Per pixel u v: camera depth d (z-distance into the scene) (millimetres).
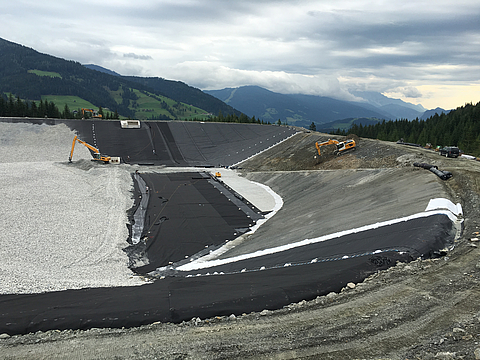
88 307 14195
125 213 38500
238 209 43062
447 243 19297
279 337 11453
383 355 10148
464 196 27906
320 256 20734
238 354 10664
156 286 17625
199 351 10906
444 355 9469
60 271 22656
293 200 44781
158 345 11383
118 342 11680
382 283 14828
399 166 44906
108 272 23719
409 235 20219
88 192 43031
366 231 23391
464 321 11312
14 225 29750
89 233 30641
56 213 34250
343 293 14289
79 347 11461
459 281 14281
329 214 32844
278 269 18969
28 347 11570
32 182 43844
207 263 26094
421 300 13062
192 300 14531
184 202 45250
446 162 41375
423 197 28375
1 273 20516
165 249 30812
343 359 10148
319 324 12078
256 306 13766
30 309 14250
